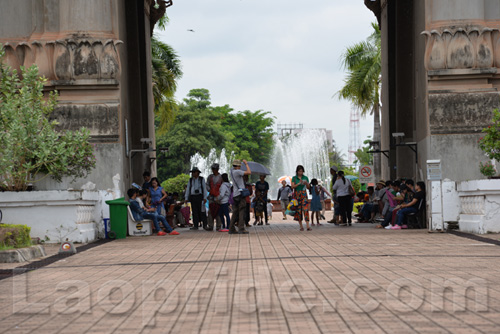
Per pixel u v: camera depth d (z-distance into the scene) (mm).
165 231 21562
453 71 21281
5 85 18609
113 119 22000
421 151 22859
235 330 6176
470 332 5871
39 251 13938
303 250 13617
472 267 10195
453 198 18953
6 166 17516
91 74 21859
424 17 22172
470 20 21406
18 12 22641
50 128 18875
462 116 21406
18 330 6445
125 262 12273
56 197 17375
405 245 14422
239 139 101625
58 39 21969
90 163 20047
